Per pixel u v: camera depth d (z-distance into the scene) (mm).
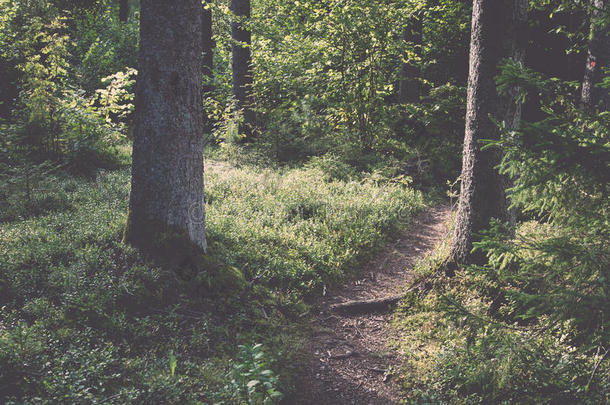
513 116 6809
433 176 14320
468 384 4984
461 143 15391
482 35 6641
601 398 3906
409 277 8477
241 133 16000
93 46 19250
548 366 4188
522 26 6562
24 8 12664
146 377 4895
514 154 3699
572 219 3889
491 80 6648
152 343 5594
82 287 6012
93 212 8461
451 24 18391
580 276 3744
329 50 14656
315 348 6305
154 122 6637
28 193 8812
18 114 12406
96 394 4621
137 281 6246
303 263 8031
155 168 6727
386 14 13969
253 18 16766
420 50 18203
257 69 16203
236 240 8109
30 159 11383
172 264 6750
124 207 8898
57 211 8648
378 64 14633
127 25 21703
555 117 4039
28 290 5926
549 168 3570
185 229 6934
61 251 6750
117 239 7102
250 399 4352
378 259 9250
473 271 4422
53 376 4559
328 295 7770
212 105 16297
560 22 13258
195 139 6953
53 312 5598
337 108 15609
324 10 14617
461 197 7266
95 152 12172
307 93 15375
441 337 6375
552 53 14234
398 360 6086
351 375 5801
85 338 5332
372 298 7707
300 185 11984
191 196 6969
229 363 5457
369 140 15156
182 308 6246
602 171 3488
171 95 6613
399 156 14906
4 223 7941
